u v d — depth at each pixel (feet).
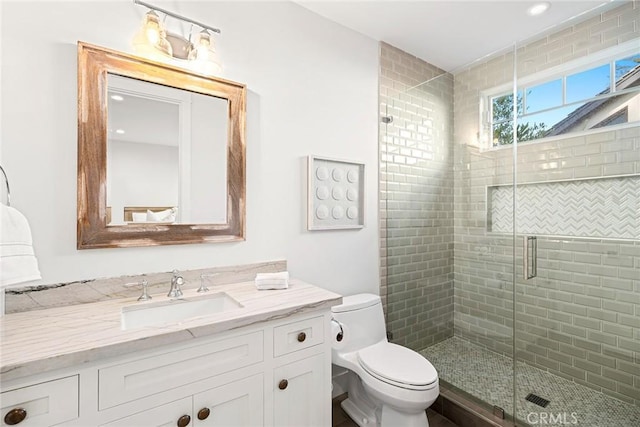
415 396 4.54
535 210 6.73
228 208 5.17
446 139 7.73
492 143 7.14
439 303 7.77
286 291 4.76
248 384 3.70
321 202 6.39
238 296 4.47
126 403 2.95
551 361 6.48
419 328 7.83
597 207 6.02
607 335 5.93
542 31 6.46
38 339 2.92
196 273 4.87
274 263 5.68
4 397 2.44
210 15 5.01
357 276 7.07
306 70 6.19
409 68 8.09
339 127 6.73
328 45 6.55
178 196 4.73
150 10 4.50
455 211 7.64
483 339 7.23
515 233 6.88
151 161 4.51
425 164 7.80
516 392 6.15
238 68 5.30
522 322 6.77
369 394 5.27
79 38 4.01
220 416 3.51
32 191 3.72
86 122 4.00
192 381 3.31
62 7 3.90
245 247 5.41
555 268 6.47
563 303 6.37
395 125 7.69
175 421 3.22
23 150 3.67
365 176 7.16
